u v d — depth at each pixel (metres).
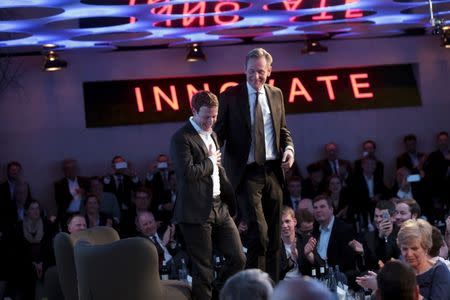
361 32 23.34
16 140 23.53
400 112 24.77
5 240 18.58
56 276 13.78
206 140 10.23
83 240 10.64
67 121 23.75
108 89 23.91
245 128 10.36
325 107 24.52
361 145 24.66
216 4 17.00
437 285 9.35
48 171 23.66
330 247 14.84
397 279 6.88
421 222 9.61
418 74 24.84
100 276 10.05
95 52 23.80
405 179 21.59
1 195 22.05
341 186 21.95
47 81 23.66
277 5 17.66
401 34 24.47
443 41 22.67
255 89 10.41
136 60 23.95
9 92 23.48
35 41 20.78
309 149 24.48
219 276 10.30
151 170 23.33
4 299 17.17
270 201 10.50
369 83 24.70
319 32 22.56
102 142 23.80
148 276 10.04
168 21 19.03
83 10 16.70
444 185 22.38
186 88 24.05
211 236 10.34
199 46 23.23
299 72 24.48
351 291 12.16
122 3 16.17
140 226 15.84
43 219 19.19
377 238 14.41
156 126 23.95
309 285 4.85
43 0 15.45
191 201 10.16
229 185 10.27
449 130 24.86
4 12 16.62
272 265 10.62
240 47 24.19
